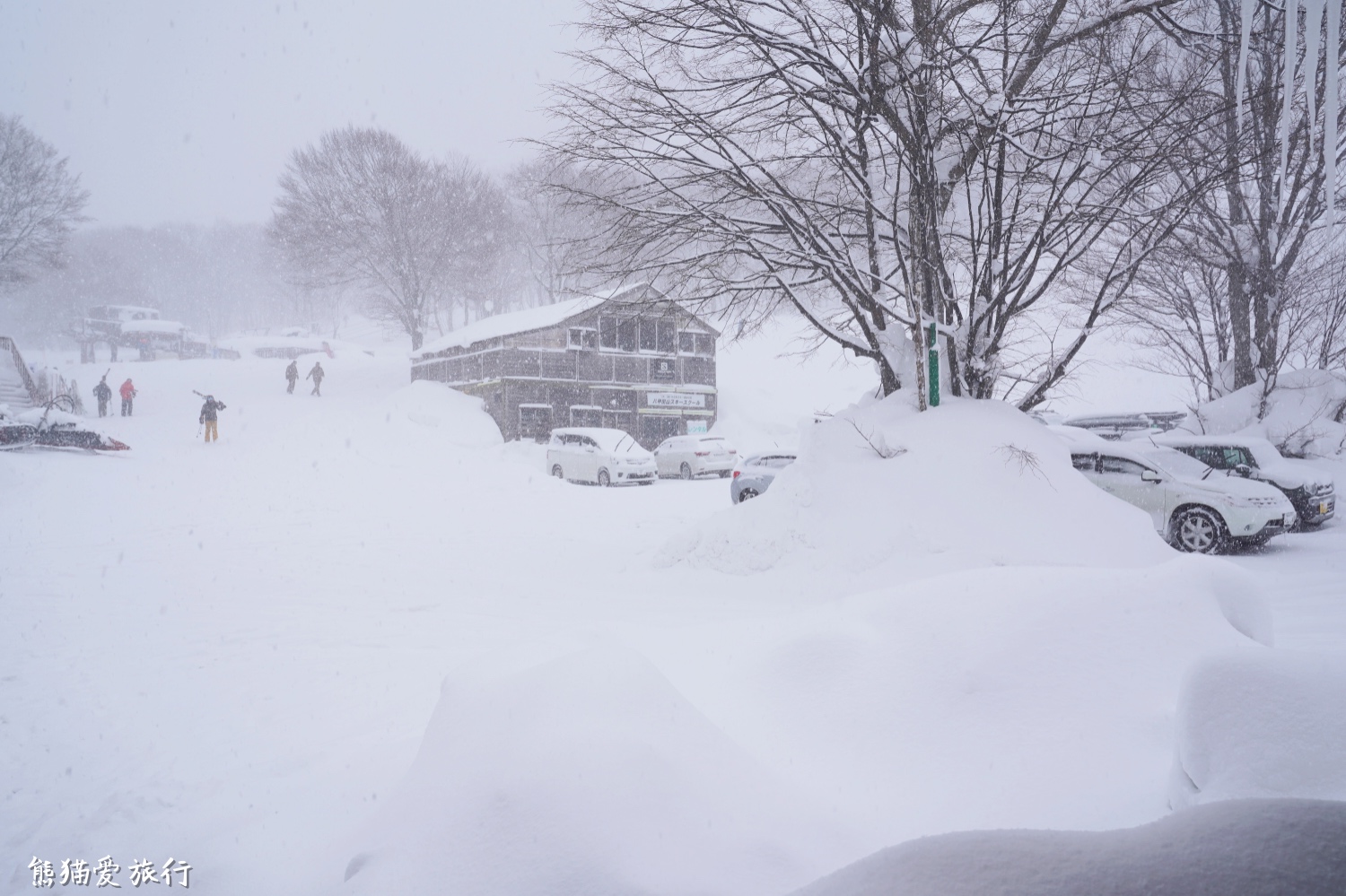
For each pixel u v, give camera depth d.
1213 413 18.80
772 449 18.23
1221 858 0.93
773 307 13.62
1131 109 11.38
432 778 2.49
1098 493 10.70
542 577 11.90
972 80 12.08
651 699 2.70
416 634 8.46
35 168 43.16
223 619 9.30
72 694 6.43
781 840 2.22
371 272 53.34
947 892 0.98
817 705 3.14
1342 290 18.09
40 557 13.56
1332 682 2.00
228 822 3.89
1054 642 3.12
